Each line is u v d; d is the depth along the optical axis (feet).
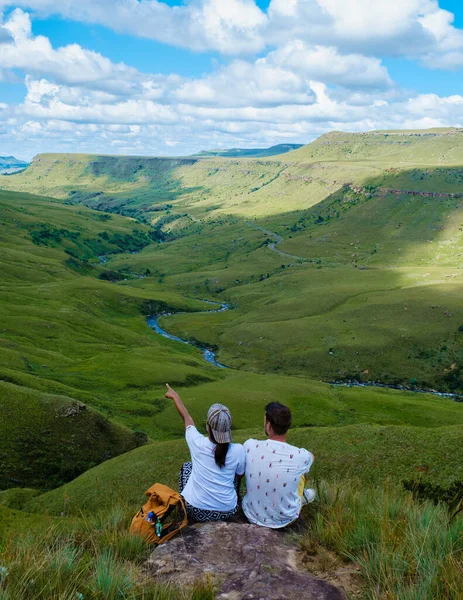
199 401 341.21
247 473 28.25
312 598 19.01
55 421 232.12
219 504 28.27
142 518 27.40
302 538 25.62
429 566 19.72
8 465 203.31
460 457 110.11
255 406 343.26
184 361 469.16
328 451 125.80
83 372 395.75
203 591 19.45
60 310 586.04
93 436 234.79
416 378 516.32
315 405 359.46
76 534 28.50
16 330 490.90
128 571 21.22
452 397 477.77
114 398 346.33
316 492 32.07
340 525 25.88
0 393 237.45
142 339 564.30
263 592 19.30
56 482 204.85
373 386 500.33
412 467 110.63
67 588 18.95
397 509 28.19
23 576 19.26
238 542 24.57
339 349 565.53
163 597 19.34
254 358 571.69
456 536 23.08
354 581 21.21
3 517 86.99
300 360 553.23
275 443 28.32
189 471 31.86
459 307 635.25
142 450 173.06
